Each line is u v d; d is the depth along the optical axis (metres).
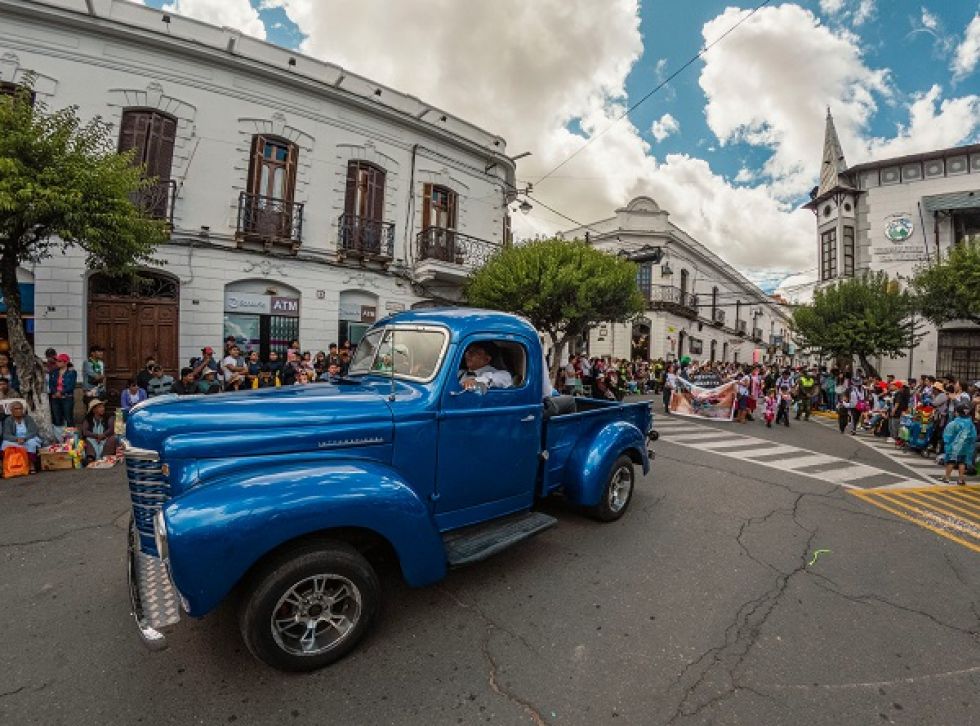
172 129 10.66
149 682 2.34
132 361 10.15
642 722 2.16
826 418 15.79
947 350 18.12
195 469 2.42
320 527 2.36
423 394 3.13
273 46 11.86
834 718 2.22
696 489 6.04
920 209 18.75
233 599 3.07
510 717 2.18
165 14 10.65
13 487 5.52
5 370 7.68
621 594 3.32
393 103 13.73
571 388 13.12
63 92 9.69
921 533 4.81
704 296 30.00
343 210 12.66
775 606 3.22
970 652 2.77
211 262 10.78
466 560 2.97
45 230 6.58
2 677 2.35
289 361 9.62
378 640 2.73
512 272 12.49
